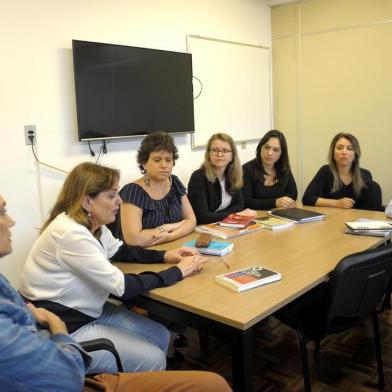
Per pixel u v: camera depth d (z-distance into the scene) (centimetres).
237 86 481
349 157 319
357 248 208
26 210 308
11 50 291
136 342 165
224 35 461
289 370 228
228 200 310
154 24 387
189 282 169
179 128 409
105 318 180
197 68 432
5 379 98
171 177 250
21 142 302
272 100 533
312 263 186
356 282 171
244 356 136
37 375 100
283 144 341
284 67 518
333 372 225
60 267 156
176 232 232
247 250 210
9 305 108
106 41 349
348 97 470
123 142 373
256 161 349
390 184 453
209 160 301
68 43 324
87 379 132
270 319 285
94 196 161
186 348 254
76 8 326
